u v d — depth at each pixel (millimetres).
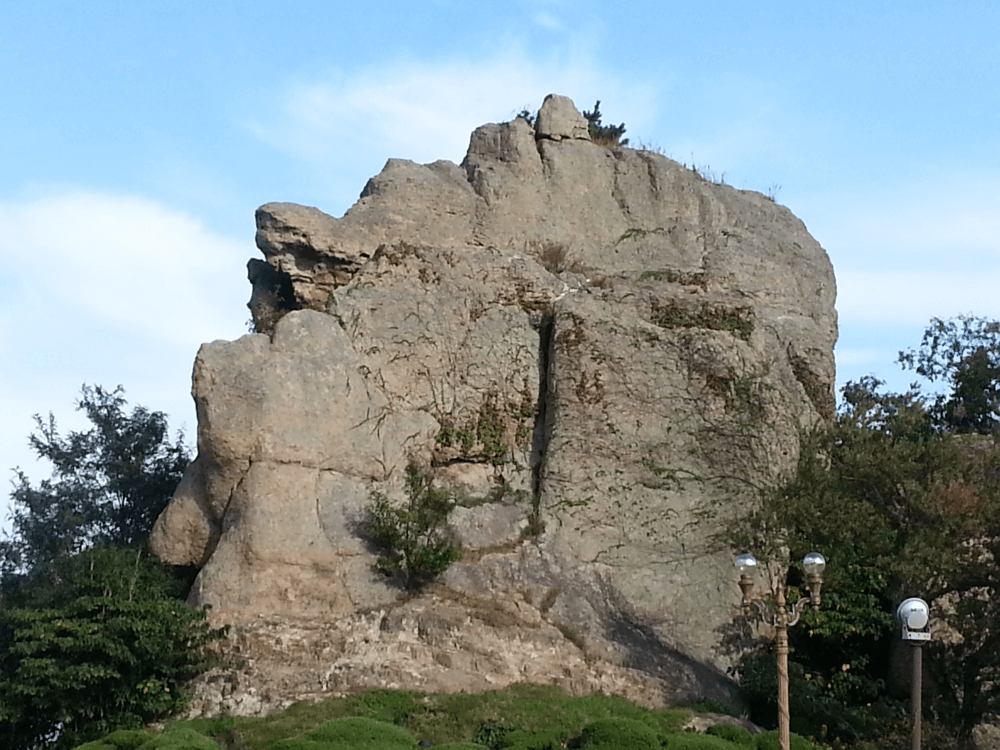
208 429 24609
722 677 23500
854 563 23859
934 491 22734
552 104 31812
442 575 24203
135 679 21047
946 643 24156
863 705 23531
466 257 28438
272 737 19328
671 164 32250
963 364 36844
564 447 26156
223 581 23219
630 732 18406
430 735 19578
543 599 23766
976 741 22859
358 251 28516
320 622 22828
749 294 30531
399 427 26328
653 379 26859
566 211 30750
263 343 25578
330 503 24672
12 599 25656
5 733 21562
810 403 27938
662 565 25109
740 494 25875
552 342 27484
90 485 33406
